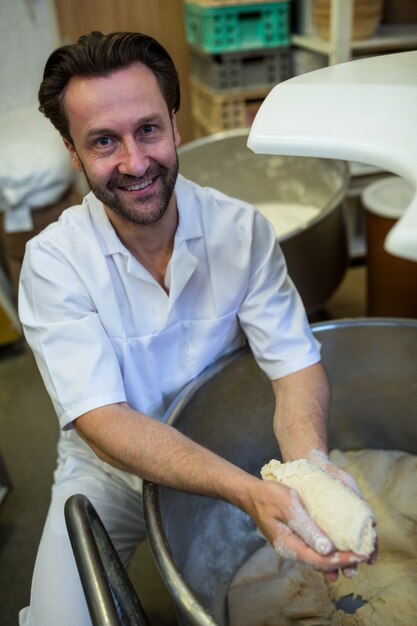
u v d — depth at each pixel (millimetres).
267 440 1093
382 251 1675
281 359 908
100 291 854
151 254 884
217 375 948
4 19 2418
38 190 1989
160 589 1236
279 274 953
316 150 579
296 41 1982
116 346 888
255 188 1966
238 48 1996
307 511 633
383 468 1058
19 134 2137
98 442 798
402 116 555
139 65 739
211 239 898
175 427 868
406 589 862
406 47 1859
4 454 1637
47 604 846
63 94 754
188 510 901
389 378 1051
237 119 2100
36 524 1415
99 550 727
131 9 2434
